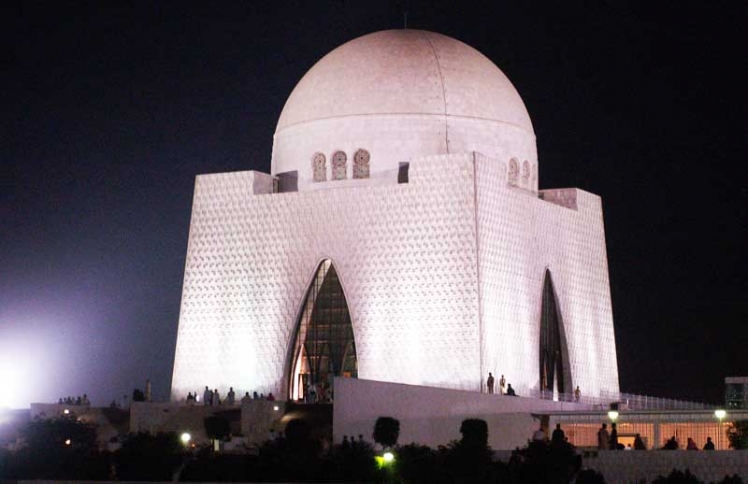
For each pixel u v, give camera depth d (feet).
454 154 276.62
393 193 281.13
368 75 291.17
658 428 247.29
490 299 275.18
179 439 223.30
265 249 292.61
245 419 244.01
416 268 277.23
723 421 240.12
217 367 293.23
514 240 285.43
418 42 296.51
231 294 294.66
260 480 204.44
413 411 241.76
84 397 288.30
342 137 289.94
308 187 292.81
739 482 195.62
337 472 203.51
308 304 288.51
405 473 201.98
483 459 202.28
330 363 284.61
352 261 283.18
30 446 222.89
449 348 272.10
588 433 251.80
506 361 278.05
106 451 217.97
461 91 291.17
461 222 274.36
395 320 277.44
